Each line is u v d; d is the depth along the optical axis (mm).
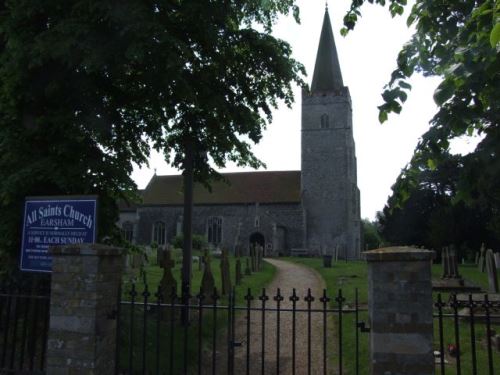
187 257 9977
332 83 50031
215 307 5410
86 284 5230
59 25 6855
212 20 8414
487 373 6109
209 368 7207
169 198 50969
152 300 10523
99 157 8055
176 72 7547
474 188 3988
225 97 9102
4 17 7629
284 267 27625
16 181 7012
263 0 6086
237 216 48625
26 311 5773
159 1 7895
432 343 4441
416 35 4500
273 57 9250
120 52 7410
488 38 3404
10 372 5676
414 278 4539
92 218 6461
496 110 3938
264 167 11414
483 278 17672
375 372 4488
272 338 8977
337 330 8969
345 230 46938
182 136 10070
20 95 7531
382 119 4422
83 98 8102
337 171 48250
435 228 34469
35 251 6684
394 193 5031
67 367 5152
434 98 3547
